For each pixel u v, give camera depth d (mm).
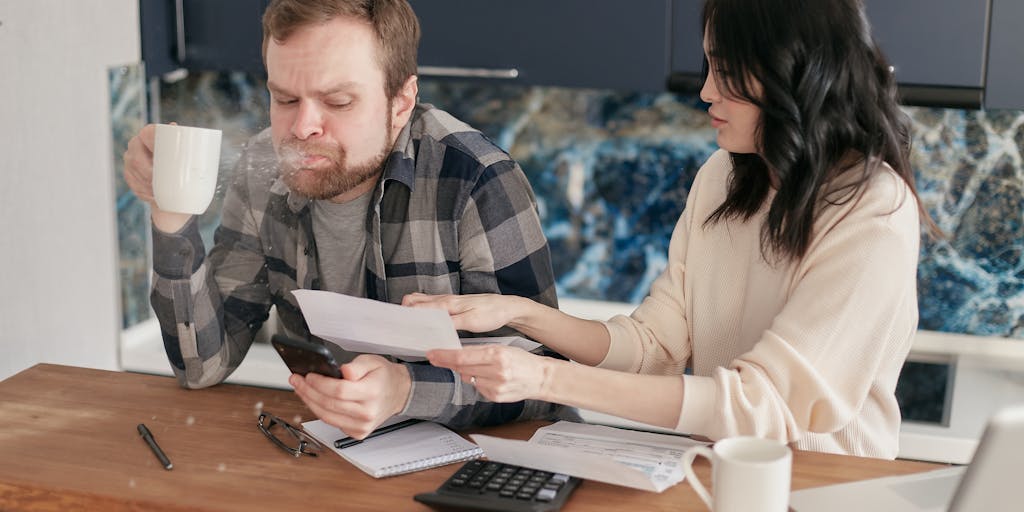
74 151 2303
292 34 1432
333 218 1617
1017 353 2584
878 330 1336
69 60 2260
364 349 1406
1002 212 2592
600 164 2818
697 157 2764
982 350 2596
